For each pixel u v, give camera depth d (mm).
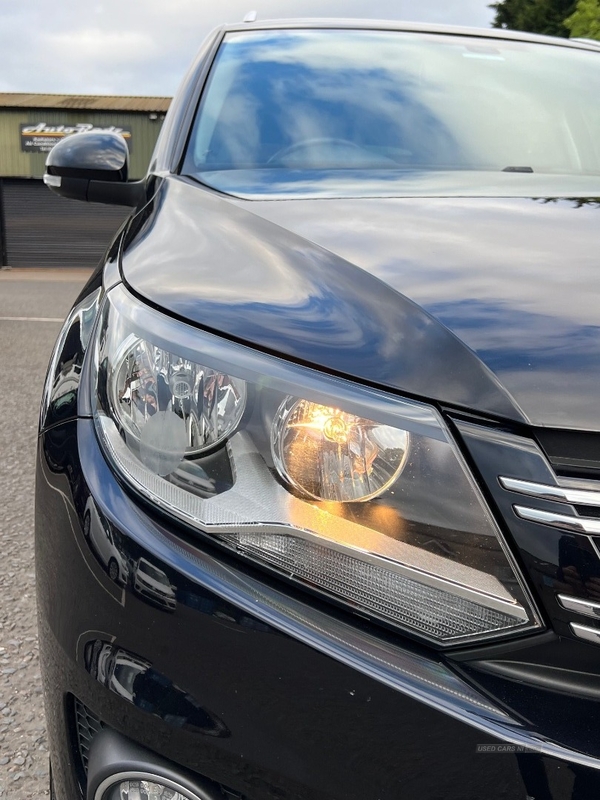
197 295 972
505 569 764
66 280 16562
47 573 960
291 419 829
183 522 853
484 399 794
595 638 742
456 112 2033
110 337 1012
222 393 861
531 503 758
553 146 1963
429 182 1598
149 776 849
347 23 2381
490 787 746
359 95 2043
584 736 733
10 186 21469
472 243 1117
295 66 2123
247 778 807
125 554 858
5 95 22547
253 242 1129
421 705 755
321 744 782
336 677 775
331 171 1722
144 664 835
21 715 1728
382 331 882
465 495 777
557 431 768
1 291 11906
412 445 796
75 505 926
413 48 2275
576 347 847
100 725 900
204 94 2020
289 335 879
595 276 1008
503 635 765
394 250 1081
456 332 873
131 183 1995
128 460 907
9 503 2885
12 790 1523
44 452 1037
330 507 812
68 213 21594
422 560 786
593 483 749
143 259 1146
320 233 1146
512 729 736
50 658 955
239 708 800
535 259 1061
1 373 5133
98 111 21422
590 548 742
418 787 762
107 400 964
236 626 801
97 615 872
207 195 1430
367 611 800
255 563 828
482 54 2295
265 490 830
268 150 1865
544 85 2176
